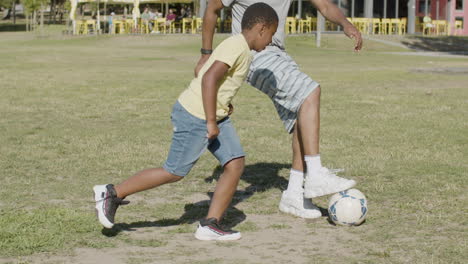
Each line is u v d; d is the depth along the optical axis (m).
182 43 49.16
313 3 7.50
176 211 7.38
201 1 59.78
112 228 6.64
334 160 10.16
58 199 7.84
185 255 5.85
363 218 6.80
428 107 16.47
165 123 13.88
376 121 14.21
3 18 109.50
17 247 5.96
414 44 51.16
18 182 8.66
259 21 6.12
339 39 51.69
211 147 6.34
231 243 6.23
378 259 5.73
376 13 59.78
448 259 5.72
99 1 59.66
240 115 15.11
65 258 5.73
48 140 11.70
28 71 26.38
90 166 9.67
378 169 9.55
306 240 6.33
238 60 6.00
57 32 69.38
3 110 15.55
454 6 62.97
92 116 14.78
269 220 7.07
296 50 44.09
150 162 9.97
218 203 6.35
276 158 10.43
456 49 49.44
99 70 27.23
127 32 59.72
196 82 6.16
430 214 7.22
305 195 6.90
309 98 6.99
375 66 31.16
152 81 22.67
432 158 10.34
